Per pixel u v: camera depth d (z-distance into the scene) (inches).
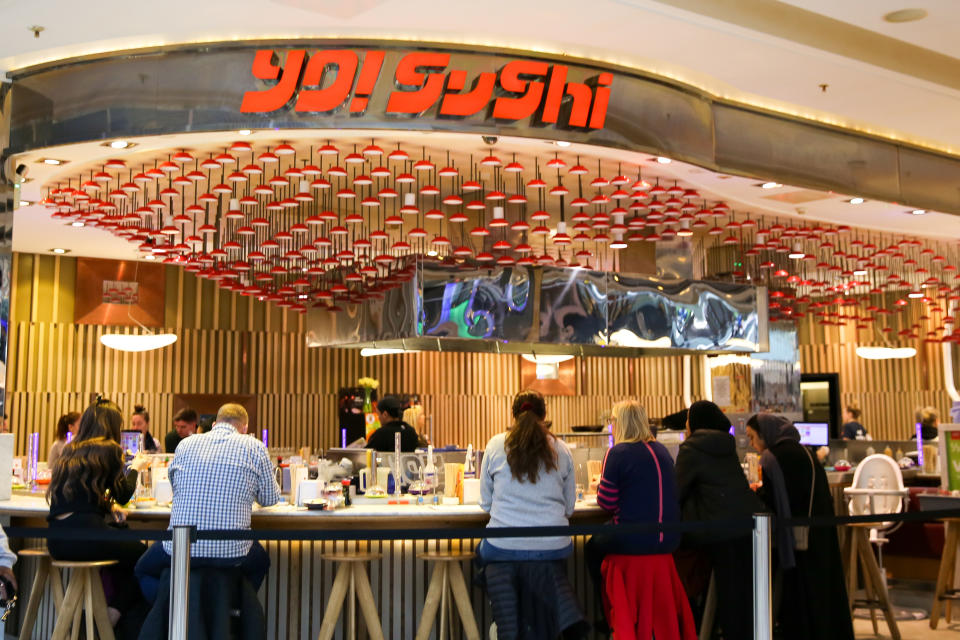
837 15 259.1
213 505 201.8
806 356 700.7
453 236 370.3
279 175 287.4
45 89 284.0
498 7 245.1
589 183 355.3
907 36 275.1
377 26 258.5
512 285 357.7
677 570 245.9
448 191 371.6
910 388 659.4
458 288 345.4
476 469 274.2
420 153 312.8
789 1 251.0
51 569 243.4
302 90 265.0
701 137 315.6
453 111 268.2
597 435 400.5
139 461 262.7
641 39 269.0
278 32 264.7
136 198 374.3
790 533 238.2
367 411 573.9
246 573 211.5
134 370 528.1
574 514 238.4
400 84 266.5
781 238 444.8
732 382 442.9
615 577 212.8
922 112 340.5
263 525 231.3
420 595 234.4
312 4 241.6
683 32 263.0
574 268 374.9
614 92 289.7
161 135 271.3
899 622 296.5
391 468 270.8
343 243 411.8
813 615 240.1
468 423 616.7
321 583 232.1
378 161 327.9
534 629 207.3
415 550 235.0
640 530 175.6
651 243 413.7
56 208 361.7
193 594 199.5
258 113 265.7
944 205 398.0
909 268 545.3
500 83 272.5
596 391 657.6
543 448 211.5
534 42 272.8
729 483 233.9
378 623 221.6
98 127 276.5
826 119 353.7
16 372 501.7
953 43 280.4
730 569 231.8
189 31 262.2
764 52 278.7
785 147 343.6
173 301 540.4
